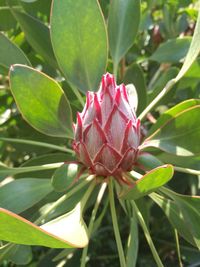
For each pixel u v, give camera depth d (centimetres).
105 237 48
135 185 25
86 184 33
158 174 24
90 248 47
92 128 28
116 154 28
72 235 23
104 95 28
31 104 30
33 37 37
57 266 39
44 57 37
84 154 29
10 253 31
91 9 32
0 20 42
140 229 46
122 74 40
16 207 30
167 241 46
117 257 48
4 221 21
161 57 41
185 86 39
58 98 30
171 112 31
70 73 33
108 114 28
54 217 34
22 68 29
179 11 48
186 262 47
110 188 30
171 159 33
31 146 41
